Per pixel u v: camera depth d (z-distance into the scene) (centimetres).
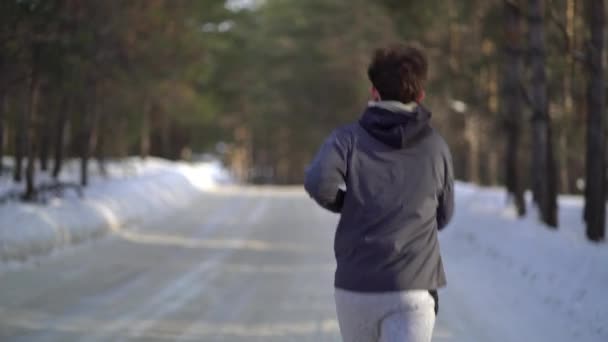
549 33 1645
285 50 6456
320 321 866
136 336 780
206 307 944
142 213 2175
